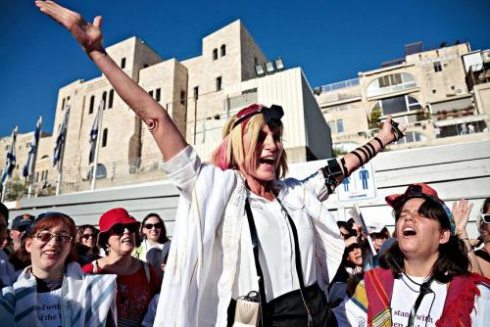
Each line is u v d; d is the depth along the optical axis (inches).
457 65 1341.0
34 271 90.8
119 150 1135.6
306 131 498.3
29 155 673.0
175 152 49.9
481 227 112.4
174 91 1123.3
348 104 1451.8
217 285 49.7
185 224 49.3
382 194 319.9
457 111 1151.0
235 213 52.8
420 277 73.2
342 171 73.1
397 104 1376.7
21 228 160.6
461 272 69.2
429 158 314.0
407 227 74.5
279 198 62.0
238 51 1058.7
